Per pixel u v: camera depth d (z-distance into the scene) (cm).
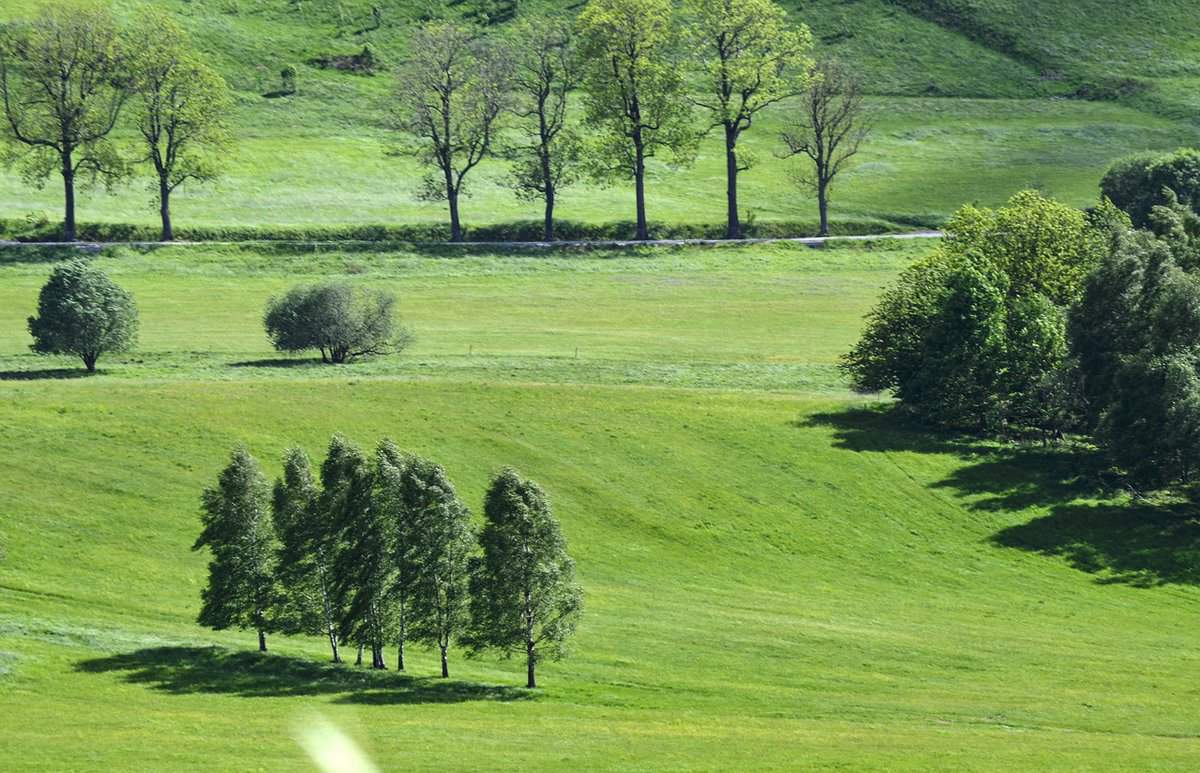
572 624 10156
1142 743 8462
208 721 8550
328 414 15562
